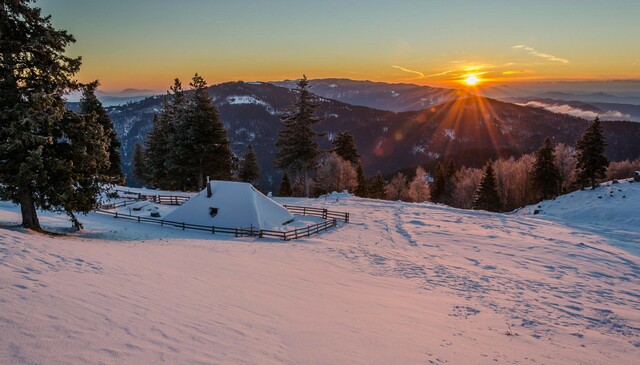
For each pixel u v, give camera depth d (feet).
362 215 120.26
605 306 47.29
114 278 35.27
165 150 173.37
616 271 65.10
